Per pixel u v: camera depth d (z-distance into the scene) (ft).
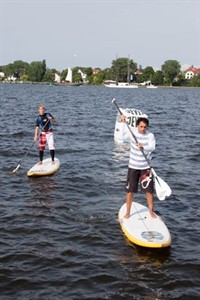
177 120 95.09
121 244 24.12
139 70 480.64
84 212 29.12
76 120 88.22
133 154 25.38
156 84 455.63
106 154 49.83
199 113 119.44
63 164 43.60
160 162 46.16
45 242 24.17
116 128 58.13
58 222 27.20
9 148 51.55
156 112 118.01
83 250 23.32
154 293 19.35
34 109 113.39
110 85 418.10
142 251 23.30
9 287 19.53
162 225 25.45
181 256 22.86
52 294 19.06
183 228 26.91
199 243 24.71
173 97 232.94
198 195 34.06
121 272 21.03
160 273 21.04
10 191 33.58
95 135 65.77
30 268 21.24
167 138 64.69
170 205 31.45
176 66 451.53
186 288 19.81
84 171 40.75
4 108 112.47
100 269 21.26
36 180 36.96
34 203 30.76
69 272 20.95
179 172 41.68
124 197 32.83
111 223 27.17
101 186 35.70
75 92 274.98
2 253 22.67
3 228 26.00
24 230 25.79
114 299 18.81
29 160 45.39
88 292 19.29
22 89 304.71
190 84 457.68
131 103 160.45
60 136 63.87
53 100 167.32
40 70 492.54
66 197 32.37
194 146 57.26
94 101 168.14
